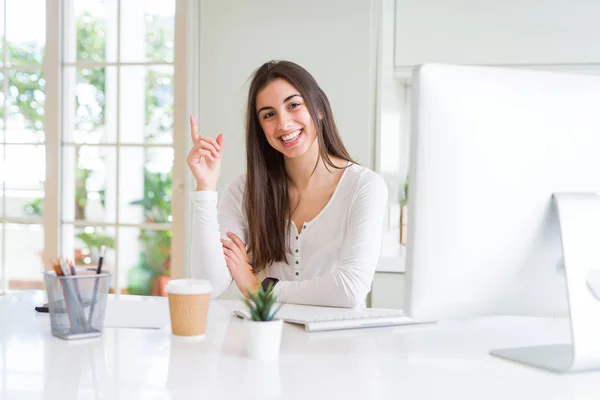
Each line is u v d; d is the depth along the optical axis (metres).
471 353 1.11
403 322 1.34
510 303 1.07
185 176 3.10
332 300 1.54
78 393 0.87
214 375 0.96
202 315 1.22
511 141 1.03
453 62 2.80
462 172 1.01
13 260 3.55
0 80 3.52
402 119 3.19
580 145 1.07
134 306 1.50
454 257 1.02
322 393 0.87
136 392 0.88
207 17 2.93
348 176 1.79
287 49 2.85
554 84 1.06
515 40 2.76
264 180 1.83
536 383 0.94
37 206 3.52
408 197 1.03
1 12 3.49
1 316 1.41
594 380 0.96
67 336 1.18
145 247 3.36
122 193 3.37
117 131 3.37
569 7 2.72
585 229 1.03
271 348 1.05
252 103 1.80
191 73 2.95
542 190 1.05
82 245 3.42
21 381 0.92
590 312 1.01
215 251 1.69
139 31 3.32
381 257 2.66
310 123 1.75
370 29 2.77
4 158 3.53
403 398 0.86
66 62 3.40
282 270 1.85
